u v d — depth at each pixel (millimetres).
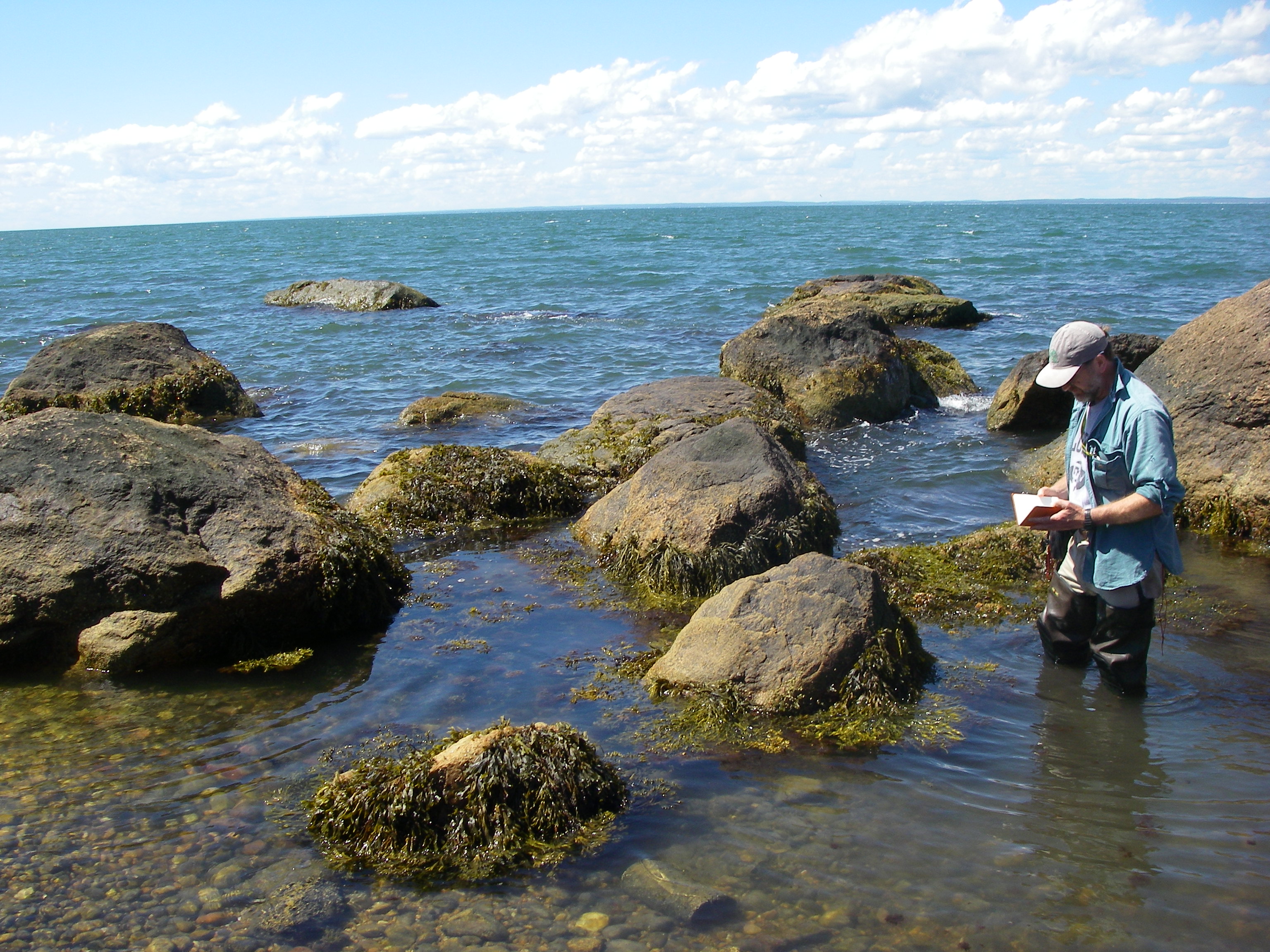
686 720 4973
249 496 6461
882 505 9094
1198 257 44281
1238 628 6043
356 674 5645
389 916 3494
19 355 19922
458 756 4113
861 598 5387
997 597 6555
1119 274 36031
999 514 8781
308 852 3889
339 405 14906
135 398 14039
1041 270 38812
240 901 3568
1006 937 3340
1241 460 8078
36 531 5812
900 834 3969
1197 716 4969
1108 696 5199
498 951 3299
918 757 4613
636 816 4125
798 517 7340
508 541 8273
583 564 7555
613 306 27797
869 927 3402
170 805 4207
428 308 27797
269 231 142750
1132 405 4586
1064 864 3750
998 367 17531
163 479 6223
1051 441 11203
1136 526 4703
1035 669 5555
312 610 6145
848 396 12844
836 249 56219
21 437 6191
